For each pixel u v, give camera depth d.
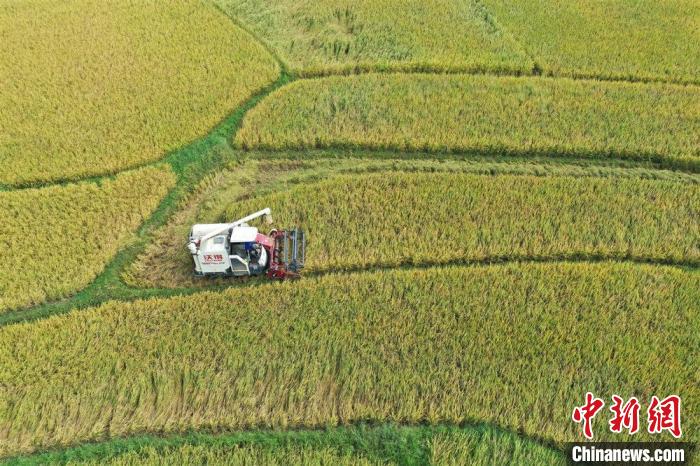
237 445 13.08
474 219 17.97
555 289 16.00
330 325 15.25
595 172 19.67
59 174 19.39
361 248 17.14
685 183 19.16
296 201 18.38
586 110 21.50
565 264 16.64
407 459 12.96
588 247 17.17
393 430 13.37
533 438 13.29
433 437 13.22
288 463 12.79
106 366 14.46
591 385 13.94
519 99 21.98
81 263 16.98
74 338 15.05
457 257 16.97
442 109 21.52
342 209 18.08
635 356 14.44
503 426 13.38
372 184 18.91
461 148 20.41
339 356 14.66
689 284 16.08
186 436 13.37
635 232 17.53
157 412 13.74
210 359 14.60
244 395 13.97
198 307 15.66
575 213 18.06
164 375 14.21
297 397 13.88
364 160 20.30
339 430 13.42
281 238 16.94
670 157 19.94
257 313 15.52
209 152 20.48
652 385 13.98
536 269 16.47
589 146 20.23
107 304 15.80
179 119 21.28
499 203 18.31
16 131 20.70
